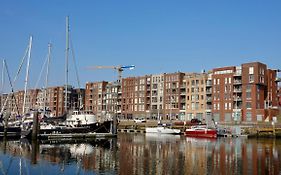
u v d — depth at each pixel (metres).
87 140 81.50
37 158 47.59
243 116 138.75
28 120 89.88
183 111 163.25
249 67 140.12
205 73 159.88
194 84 160.75
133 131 135.00
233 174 38.69
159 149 63.81
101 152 57.03
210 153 58.56
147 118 177.12
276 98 150.25
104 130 90.62
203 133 104.94
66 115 92.62
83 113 91.81
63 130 83.88
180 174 37.97
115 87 199.00
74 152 55.78
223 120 144.88
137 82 186.75
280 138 105.81
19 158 47.16
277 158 52.75
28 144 66.75
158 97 175.62
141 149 63.28
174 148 66.12
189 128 112.06
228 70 146.88
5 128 76.81
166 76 173.25
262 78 141.12
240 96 142.00
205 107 154.25
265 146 74.31
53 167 40.66
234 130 111.25
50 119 92.25
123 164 44.03
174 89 169.00
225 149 65.94
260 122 120.81
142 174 37.44
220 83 148.62
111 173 37.62
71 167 40.91
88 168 40.50
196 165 44.41
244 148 68.81
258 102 138.12
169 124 138.00
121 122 155.12
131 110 187.12
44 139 76.88
